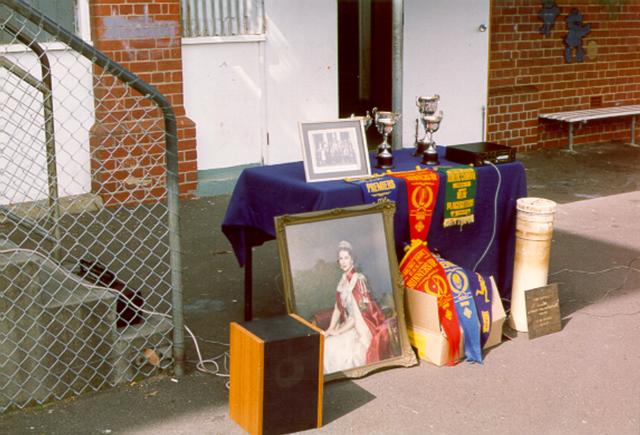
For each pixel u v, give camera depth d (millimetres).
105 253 6445
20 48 7195
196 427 3973
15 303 4027
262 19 8641
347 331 4453
